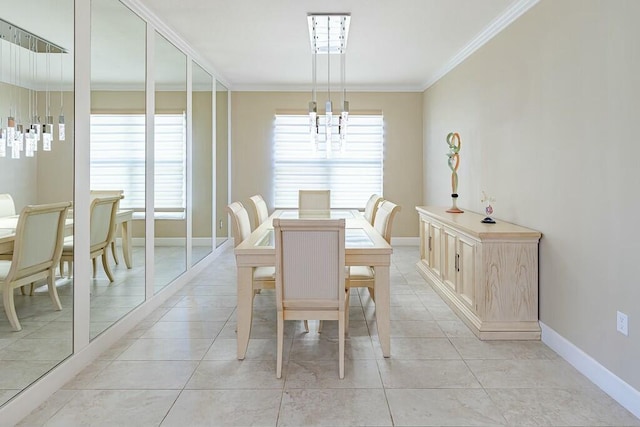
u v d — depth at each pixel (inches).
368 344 112.3
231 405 81.7
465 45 171.5
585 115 94.2
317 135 155.7
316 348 109.8
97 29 106.7
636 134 78.4
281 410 80.0
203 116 200.8
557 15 106.0
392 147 256.5
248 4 131.0
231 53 185.0
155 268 144.2
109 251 113.0
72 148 96.6
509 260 114.7
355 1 128.3
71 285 95.1
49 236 88.8
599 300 89.3
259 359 103.0
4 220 77.7
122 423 75.8
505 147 138.3
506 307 115.3
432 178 234.8
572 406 81.3
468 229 122.8
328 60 196.1
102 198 109.1
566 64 102.0
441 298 152.7
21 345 81.0
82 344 98.3
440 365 99.0
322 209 207.3
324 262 93.2
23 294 82.0
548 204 110.4
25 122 82.3
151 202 140.5
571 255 99.7
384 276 103.7
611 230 85.5
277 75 227.0
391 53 183.3
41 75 86.5
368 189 258.8
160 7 133.5
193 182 185.9
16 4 79.8
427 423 75.7
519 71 127.6
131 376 93.7
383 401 83.1
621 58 82.4
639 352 77.7
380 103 255.8
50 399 84.1
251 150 256.8
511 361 101.0
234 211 123.3
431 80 231.5
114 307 115.7
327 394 85.9
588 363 92.6
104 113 109.7
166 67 154.3
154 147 143.0
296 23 147.4
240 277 103.0
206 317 133.6
